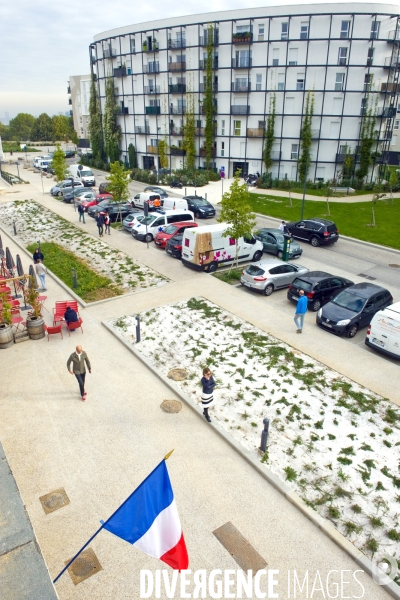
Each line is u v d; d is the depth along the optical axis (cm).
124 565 677
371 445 938
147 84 5112
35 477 838
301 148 4356
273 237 2291
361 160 4250
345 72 4050
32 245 2466
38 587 436
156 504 559
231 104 4550
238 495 807
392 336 1282
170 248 2236
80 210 3019
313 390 1128
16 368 1223
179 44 4709
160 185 4634
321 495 805
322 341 1404
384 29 3928
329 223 2505
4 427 977
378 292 1565
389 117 4238
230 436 948
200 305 1656
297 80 4203
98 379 1170
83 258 2259
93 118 6100
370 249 2483
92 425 988
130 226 2720
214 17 4322
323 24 3959
